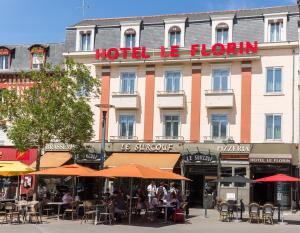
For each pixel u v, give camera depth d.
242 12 37.69
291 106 34.84
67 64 29.27
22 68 41.44
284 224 24.81
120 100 38.00
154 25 38.47
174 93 36.94
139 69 38.25
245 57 35.72
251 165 34.81
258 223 25.00
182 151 36.12
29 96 28.64
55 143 38.38
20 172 27.34
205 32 37.12
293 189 34.03
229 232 20.44
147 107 37.72
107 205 23.30
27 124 27.56
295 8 36.31
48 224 22.09
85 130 29.20
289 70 35.12
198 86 36.88
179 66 37.41
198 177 36.53
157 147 36.59
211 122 36.44
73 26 40.47
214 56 36.28
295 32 35.09
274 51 35.56
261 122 35.34
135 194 34.00
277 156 33.66
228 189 35.00
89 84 29.61
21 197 31.89
